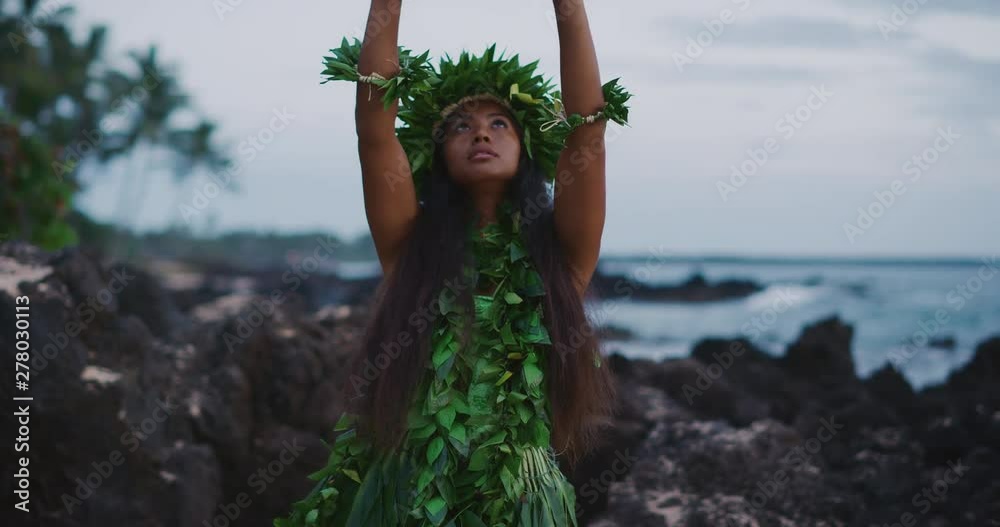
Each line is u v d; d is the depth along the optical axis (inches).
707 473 193.3
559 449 134.5
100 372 205.3
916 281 2330.2
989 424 236.8
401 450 125.5
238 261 3090.6
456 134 136.2
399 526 122.1
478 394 125.3
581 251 134.7
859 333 1155.3
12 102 1766.7
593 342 134.2
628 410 238.4
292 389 239.6
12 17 1691.7
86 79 1995.6
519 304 131.0
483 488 123.0
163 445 216.1
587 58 128.7
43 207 417.1
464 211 135.2
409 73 127.8
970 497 211.2
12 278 207.3
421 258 131.4
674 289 1758.1
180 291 480.7
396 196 132.3
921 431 245.4
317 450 237.5
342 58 130.9
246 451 234.2
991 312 1449.3
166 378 235.1
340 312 269.3
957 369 375.2
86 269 222.1
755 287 1831.9
